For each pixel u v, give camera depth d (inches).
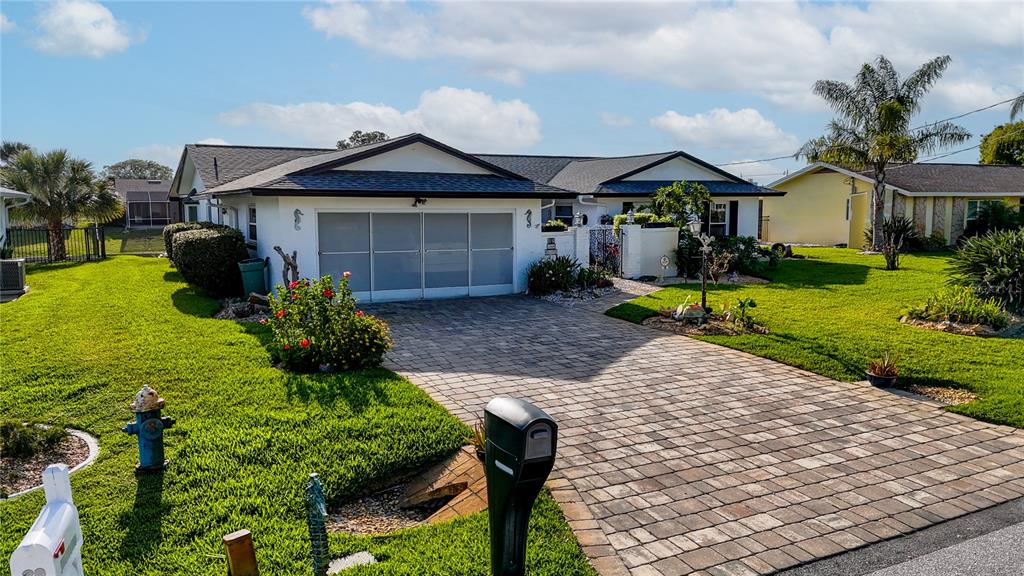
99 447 243.1
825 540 193.6
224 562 168.2
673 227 745.6
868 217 1133.7
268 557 171.9
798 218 1278.3
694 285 681.6
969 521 206.5
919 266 826.8
